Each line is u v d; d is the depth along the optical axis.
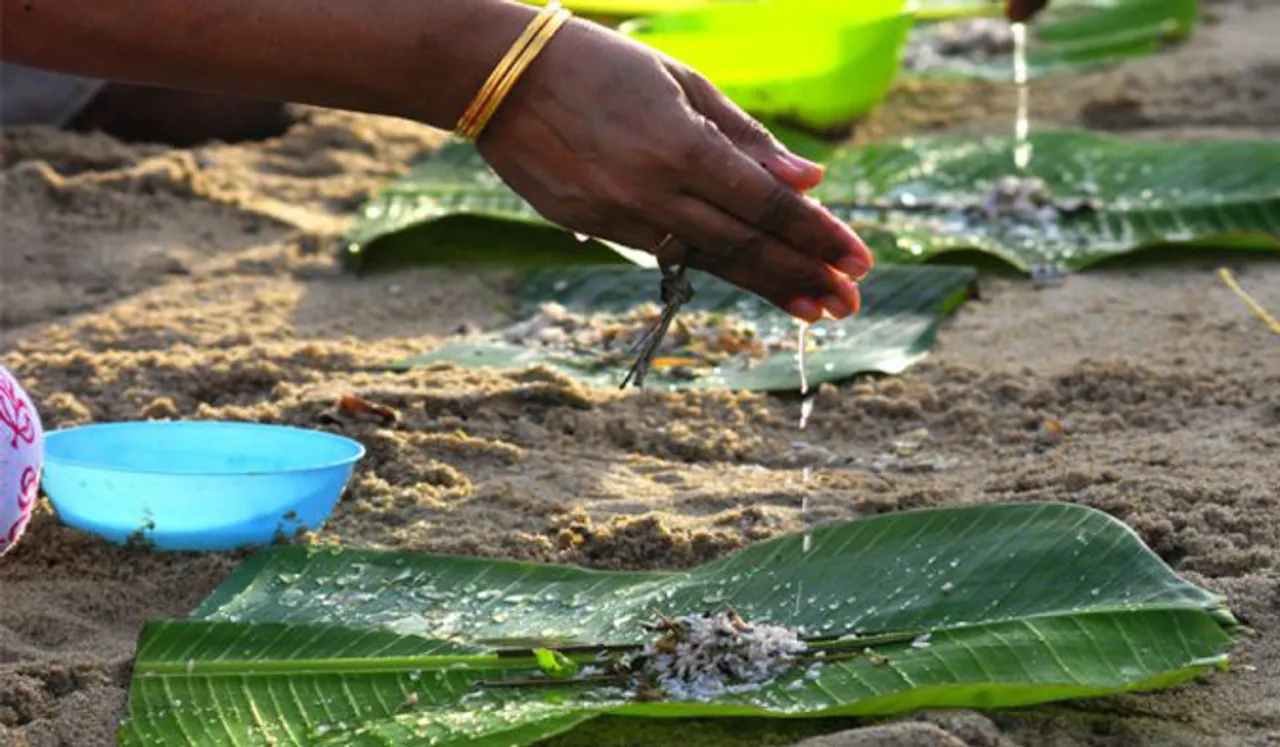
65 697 2.36
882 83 5.80
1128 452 3.23
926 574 2.48
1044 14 7.84
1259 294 4.26
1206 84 6.67
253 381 3.73
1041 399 3.58
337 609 2.54
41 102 5.56
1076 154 5.28
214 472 2.76
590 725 2.25
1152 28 7.43
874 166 5.33
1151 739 2.19
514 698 2.28
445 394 3.54
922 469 3.25
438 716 2.23
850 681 2.24
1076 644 2.28
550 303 4.27
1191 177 5.00
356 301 4.39
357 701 2.29
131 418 3.54
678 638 2.33
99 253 4.68
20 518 2.54
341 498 3.06
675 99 2.13
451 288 4.45
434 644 2.39
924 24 7.89
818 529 2.63
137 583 2.73
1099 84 6.71
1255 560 2.70
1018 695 2.22
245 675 2.34
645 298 4.31
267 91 2.22
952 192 5.09
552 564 2.70
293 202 5.22
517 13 2.16
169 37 2.17
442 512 3.01
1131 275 4.50
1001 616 2.37
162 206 5.05
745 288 2.27
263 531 2.83
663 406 3.57
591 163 2.15
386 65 2.18
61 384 3.72
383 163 5.61
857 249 2.18
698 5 5.95
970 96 6.61
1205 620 2.30
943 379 3.73
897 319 4.09
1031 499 3.00
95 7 2.15
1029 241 4.69
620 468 3.27
